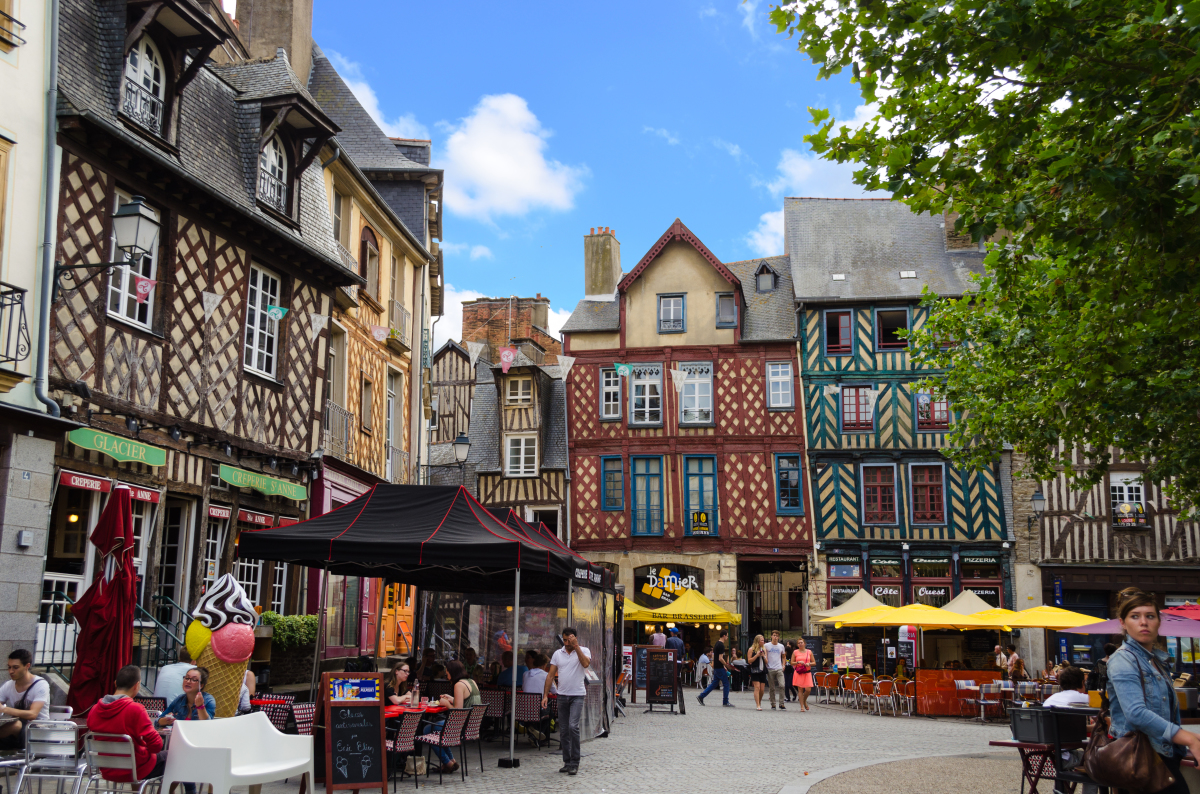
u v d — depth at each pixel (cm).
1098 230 673
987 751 1216
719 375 2897
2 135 941
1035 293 1076
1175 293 684
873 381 2798
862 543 2716
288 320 1449
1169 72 614
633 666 2080
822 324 2855
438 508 1046
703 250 2938
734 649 2741
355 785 730
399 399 2022
